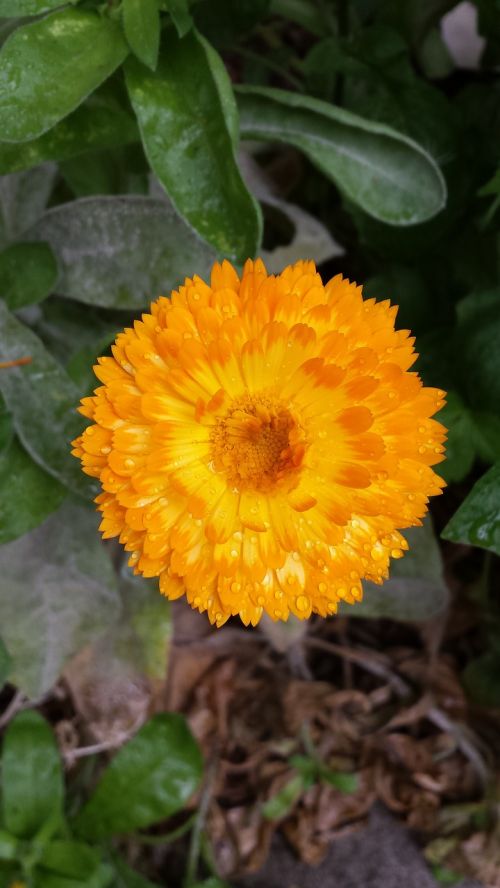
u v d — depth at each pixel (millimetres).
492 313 219
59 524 234
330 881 267
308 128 208
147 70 179
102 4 179
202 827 264
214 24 234
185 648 279
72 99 171
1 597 234
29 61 169
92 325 246
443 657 282
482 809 268
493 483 174
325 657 288
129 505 157
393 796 274
